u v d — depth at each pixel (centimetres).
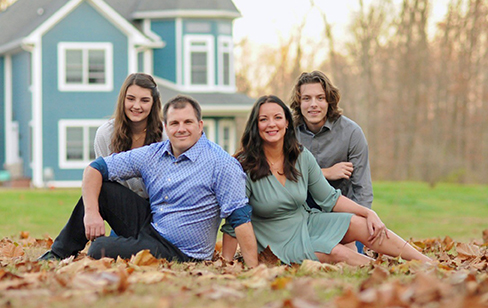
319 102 576
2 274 395
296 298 327
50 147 2205
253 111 505
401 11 3241
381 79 3328
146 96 537
